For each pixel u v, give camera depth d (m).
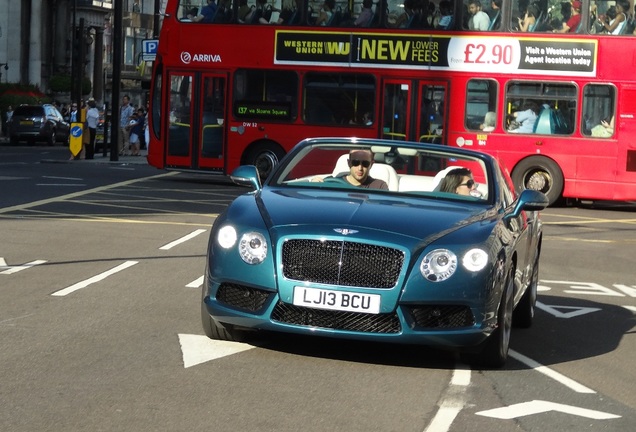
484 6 28.28
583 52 27.73
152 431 6.78
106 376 8.24
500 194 10.54
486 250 9.00
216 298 9.24
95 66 67.81
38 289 12.36
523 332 11.61
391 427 7.20
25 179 30.08
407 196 10.30
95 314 10.89
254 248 9.02
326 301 8.80
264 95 29.86
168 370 8.55
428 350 9.94
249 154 30.16
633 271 17.33
